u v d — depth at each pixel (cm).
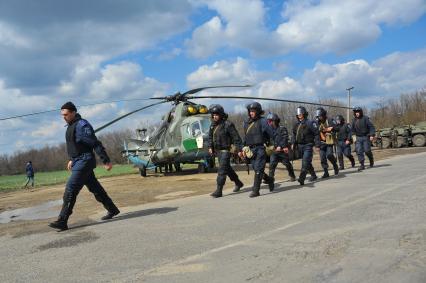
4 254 593
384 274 395
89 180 777
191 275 437
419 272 393
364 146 1388
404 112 6391
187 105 1892
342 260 442
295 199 855
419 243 479
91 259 526
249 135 965
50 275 476
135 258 514
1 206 1330
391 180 1041
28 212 1130
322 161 1262
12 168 8200
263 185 1189
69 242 632
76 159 741
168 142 1892
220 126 1006
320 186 1042
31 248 616
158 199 1105
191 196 1097
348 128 1505
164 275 444
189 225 679
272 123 1166
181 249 537
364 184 1003
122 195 1257
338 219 632
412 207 677
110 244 595
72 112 746
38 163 8244
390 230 543
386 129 3528
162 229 666
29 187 2353
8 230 789
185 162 1962
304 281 394
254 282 402
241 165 2198
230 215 736
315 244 508
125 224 736
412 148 3191
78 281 447
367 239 510
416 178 1038
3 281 468
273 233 580
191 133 1792
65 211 729
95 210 974
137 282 429
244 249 513
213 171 1973
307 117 1134
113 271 471
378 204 724
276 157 1089
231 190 1138
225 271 439
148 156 2011
